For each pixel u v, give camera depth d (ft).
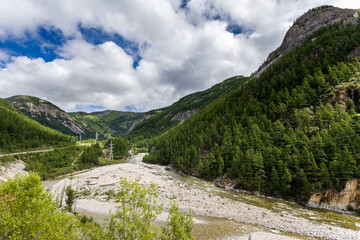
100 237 46.78
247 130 228.84
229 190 167.84
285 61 352.69
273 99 264.93
